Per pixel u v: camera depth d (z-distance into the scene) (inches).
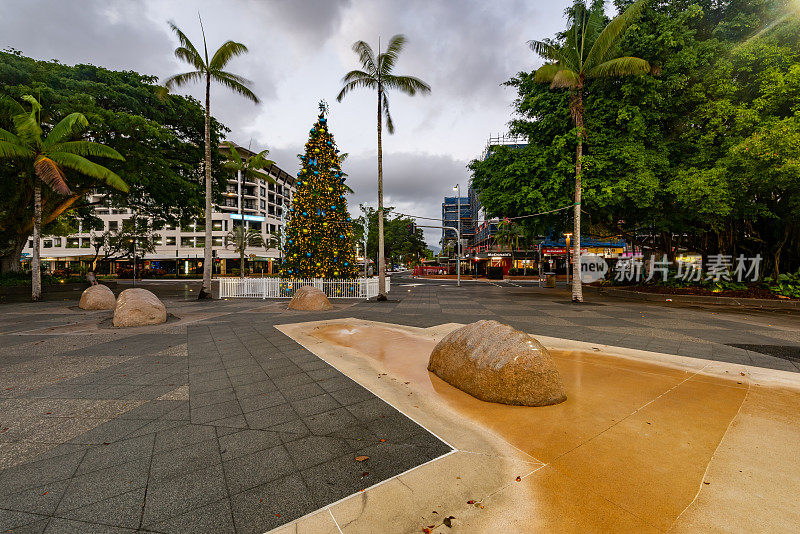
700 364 239.0
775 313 496.1
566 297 762.8
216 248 2133.4
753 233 712.4
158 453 122.1
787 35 575.8
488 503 95.0
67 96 650.8
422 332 351.6
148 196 997.8
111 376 212.1
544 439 132.4
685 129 671.8
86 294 545.3
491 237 1955.0
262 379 205.9
